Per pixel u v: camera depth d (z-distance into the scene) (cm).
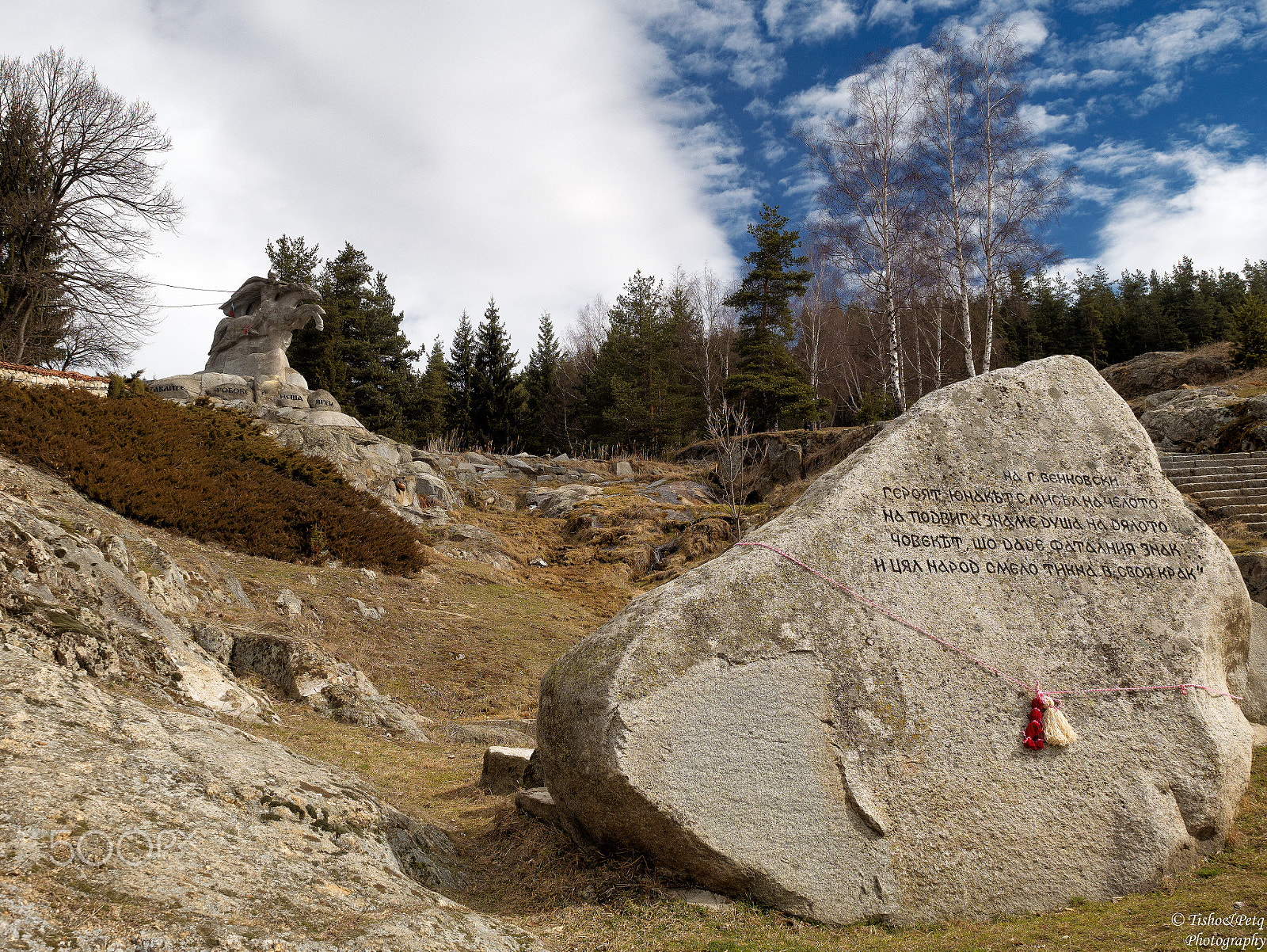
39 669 445
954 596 492
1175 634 505
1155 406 2103
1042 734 462
